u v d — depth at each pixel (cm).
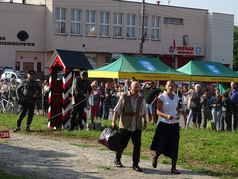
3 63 6544
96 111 2470
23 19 6662
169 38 7781
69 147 1559
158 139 1214
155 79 3350
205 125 2403
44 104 2834
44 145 1595
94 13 7100
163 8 7706
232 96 2322
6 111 3016
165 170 1233
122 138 1225
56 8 6756
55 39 6756
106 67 3391
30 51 6731
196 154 1462
